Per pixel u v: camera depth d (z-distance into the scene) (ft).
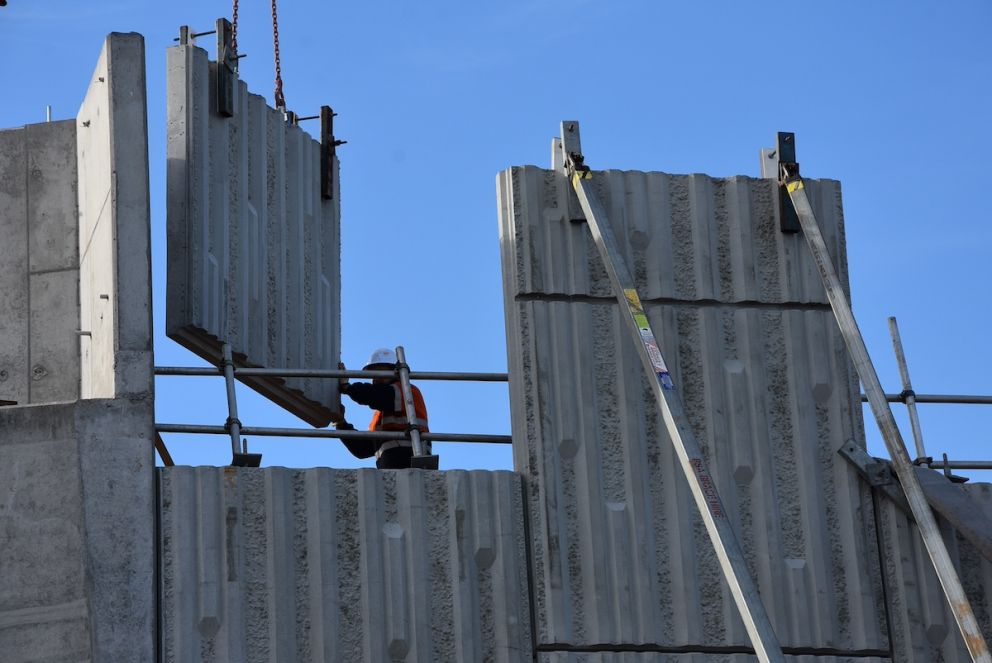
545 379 63.31
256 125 76.18
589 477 62.49
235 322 71.82
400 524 60.44
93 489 57.16
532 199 65.26
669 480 63.31
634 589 61.62
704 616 62.03
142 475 57.67
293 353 77.00
